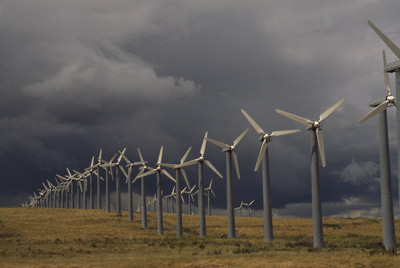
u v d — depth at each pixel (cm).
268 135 7581
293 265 4275
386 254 4775
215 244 7369
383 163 5647
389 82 5638
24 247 7181
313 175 6506
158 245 7400
